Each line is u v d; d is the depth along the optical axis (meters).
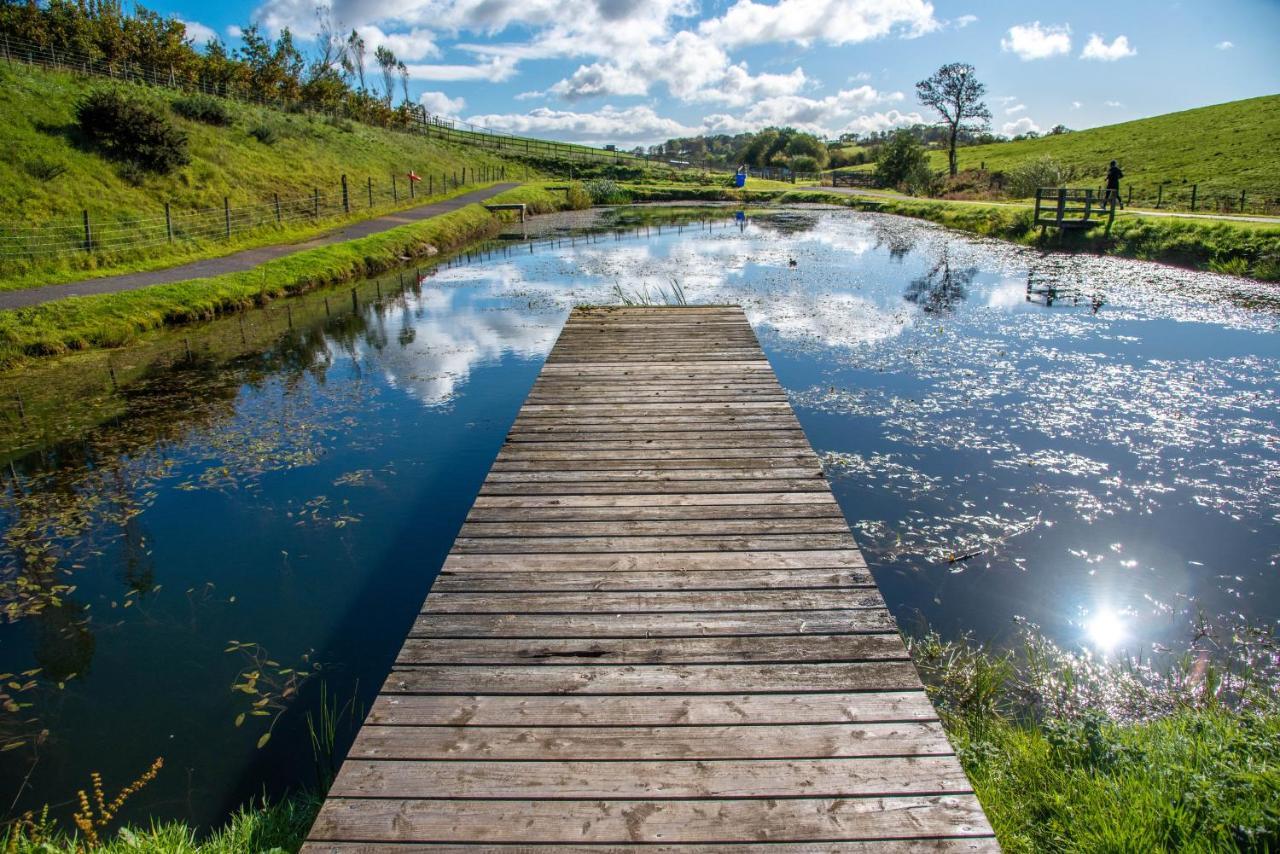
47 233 14.78
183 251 16.33
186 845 2.72
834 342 10.70
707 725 2.60
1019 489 5.89
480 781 2.37
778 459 5.01
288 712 3.67
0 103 17.92
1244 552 4.88
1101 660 3.87
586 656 2.98
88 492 6.17
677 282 16.14
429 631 3.15
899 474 6.20
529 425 5.78
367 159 32.03
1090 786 2.71
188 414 8.09
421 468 6.69
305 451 7.08
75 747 3.44
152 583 4.84
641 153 86.19
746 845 2.13
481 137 59.34
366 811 2.26
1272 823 2.32
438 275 17.77
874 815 2.22
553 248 22.70
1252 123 37.34
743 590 3.44
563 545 3.88
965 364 9.41
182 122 23.48
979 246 21.52
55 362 10.10
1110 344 10.16
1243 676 3.69
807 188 49.25
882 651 2.99
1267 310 11.80
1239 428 7.01
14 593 4.72
